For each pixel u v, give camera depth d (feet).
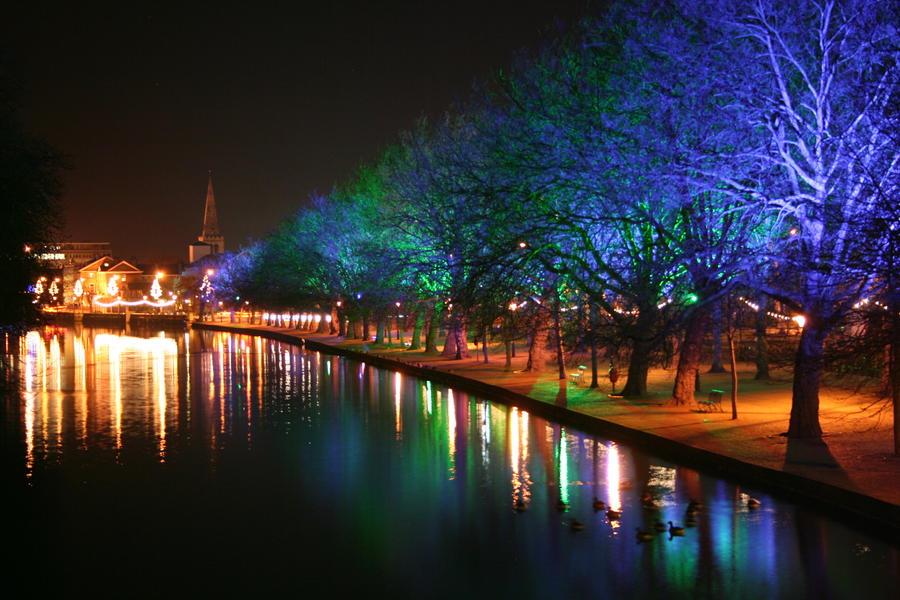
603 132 77.61
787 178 66.95
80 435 88.74
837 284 59.82
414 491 61.46
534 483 62.90
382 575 43.78
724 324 94.73
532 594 40.73
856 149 60.49
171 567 45.55
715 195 76.07
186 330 403.34
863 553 44.75
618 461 69.15
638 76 74.49
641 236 97.40
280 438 85.76
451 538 49.73
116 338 321.93
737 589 40.45
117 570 45.16
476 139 108.68
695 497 56.70
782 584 40.78
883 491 50.75
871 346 53.93
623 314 96.63
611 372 105.50
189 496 61.00
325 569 44.88
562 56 90.27
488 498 58.90
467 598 40.42
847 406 86.53
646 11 73.92
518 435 83.66
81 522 54.39
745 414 84.23
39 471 70.03
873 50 60.03
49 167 85.76
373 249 192.54
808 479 54.44
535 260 96.48
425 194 147.74
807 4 66.64
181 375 164.04
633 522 51.90
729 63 65.67
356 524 53.06
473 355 184.85
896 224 54.34
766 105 65.36
